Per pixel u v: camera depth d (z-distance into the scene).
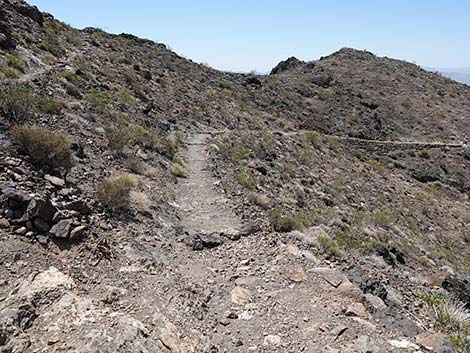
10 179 10.09
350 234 17.92
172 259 10.72
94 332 6.09
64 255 8.49
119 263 9.14
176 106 35.34
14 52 23.11
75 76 24.98
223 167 22.84
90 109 21.14
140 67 39.28
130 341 6.08
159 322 7.02
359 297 9.34
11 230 8.48
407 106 73.50
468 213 40.62
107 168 15.41
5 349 5.65
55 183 11.07
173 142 24.83
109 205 11.77
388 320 8.40
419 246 23.92
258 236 13.33
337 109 66.06
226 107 44.62
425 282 15.11
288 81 76.38
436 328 9.77
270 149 31.27
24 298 6.66
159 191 15.98
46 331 6.11
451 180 49.38
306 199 22.67
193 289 8.90
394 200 35.25
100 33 55.03
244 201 17.48
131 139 20.16
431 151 55.22
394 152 53.66
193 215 15.10
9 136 12.33
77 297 7.09
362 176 38.47
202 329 7.43
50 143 11.94
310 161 33.72
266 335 7.51
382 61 94.88
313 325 7.86
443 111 74.62
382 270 14.23
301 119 57.47
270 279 9.96
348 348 7.09
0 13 27.12
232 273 10.29
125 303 7.49
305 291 9.38
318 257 12.41
